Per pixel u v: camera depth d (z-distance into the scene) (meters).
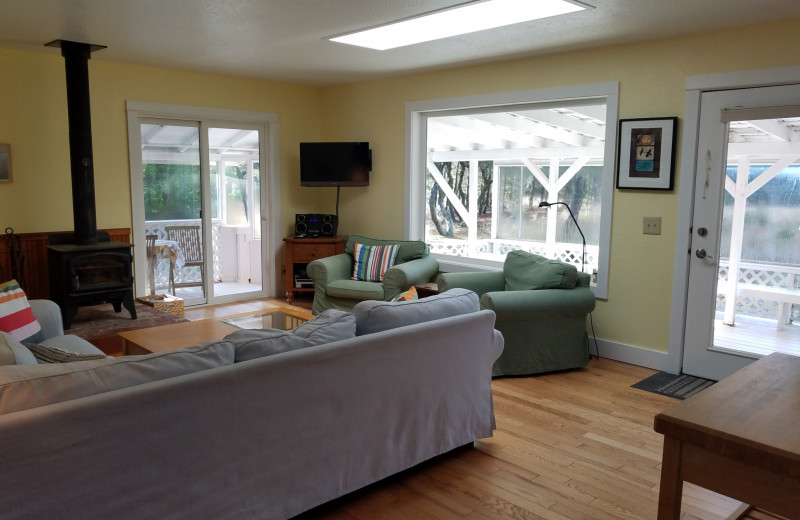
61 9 3.53
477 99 5.18
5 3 3.41
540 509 2.43
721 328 3.97
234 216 6.35
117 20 3.78
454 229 6.00
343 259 5.73
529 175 5.49
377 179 6.23
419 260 5.41
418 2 3.32
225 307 6.08
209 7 3.46
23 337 3.00
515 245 5.67
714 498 2.53
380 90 6.07
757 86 3.66
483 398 2.94
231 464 2.01
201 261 6.12
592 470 2.76
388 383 2.47
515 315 3.91
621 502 2.48
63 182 5.09
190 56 4.93
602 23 3.68
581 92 4.50
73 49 4.44
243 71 5.66
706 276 3.98
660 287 4.20
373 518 2.35
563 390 3.82
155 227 5.76
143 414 1.79
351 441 2.37
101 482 1.73
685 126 3.97
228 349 2.10
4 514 1.58
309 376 2.19
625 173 4.29
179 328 3.83
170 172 5.80
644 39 4.09
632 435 3.14
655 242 4.20
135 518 1.81
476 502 2.47
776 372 1.58
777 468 1.13
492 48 4.45
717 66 3.82
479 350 2.88
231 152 6.20
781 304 3.71
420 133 5.90
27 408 1.66
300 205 6.72
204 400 1.92
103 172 5.27
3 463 1.56
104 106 5.22
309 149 6.20
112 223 5.37
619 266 4.41
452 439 2.79
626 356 4.41
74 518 1.70
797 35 3.48
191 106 5.73
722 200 3.89
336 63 5.18
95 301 4.63
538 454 2.91
